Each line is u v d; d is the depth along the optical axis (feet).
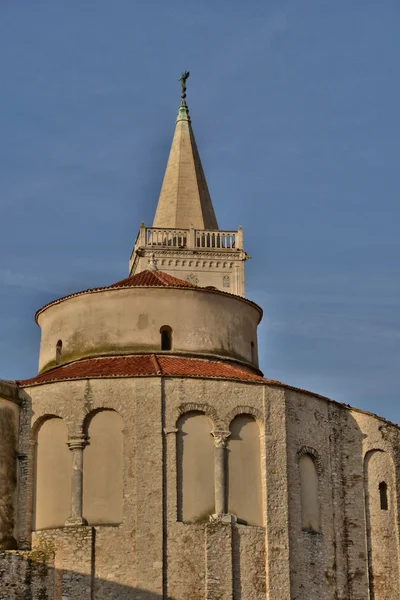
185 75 581.12
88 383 288.51
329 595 295.89
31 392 293.84
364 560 307.99
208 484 283.38
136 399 285.84
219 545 277.64
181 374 288.30
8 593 269.03
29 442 290.56
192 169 556.51
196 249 533.14
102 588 272.92
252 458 289.94
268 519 285.23
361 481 314.96
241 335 328.08
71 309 320.91
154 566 273.33
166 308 315.99
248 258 538.06
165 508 278.26
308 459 302.86
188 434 285.84
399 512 319.47
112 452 284.00
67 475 284.82
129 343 311.68
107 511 280.10
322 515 301.43
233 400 290.56
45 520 284.20
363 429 320.09
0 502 283.38
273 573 281.54
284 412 296.30
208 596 273.75
